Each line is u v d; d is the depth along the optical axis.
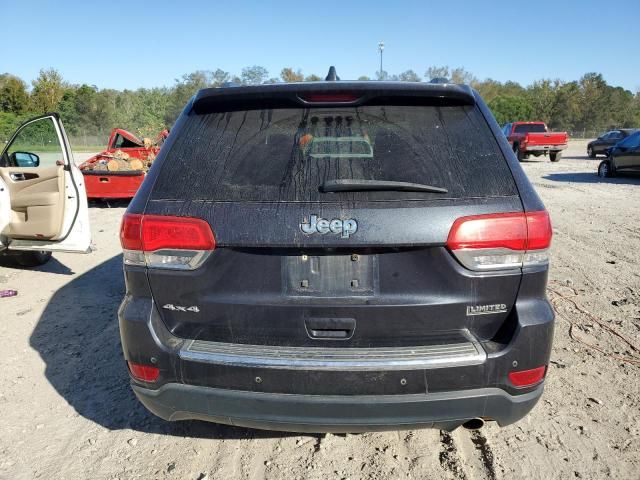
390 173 2.19
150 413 3.16
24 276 6.11
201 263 2.21
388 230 2.10
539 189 13.55
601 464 2.64
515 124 25.95
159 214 2.24
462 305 2.17
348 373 2.11
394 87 2.35
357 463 2.68
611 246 7.12
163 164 2.36
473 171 2.22
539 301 2.24
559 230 8.20
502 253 2.16
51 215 5.53
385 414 2.16
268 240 2.13
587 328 4.30
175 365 2.24
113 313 4.85
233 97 2.39
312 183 2.19
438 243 2.12
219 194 2.22
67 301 5.20
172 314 2.30
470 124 2.36
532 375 2.23
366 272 2.17
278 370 2.14
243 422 2.28
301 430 2.27
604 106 74.69
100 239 8.09
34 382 3.53
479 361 2.13
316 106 2.40
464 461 2.68
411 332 2.19
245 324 2.23
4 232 5.71
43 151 5.81
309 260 2.18
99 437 2.92
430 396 2.13
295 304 2.18
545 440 2.83
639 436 2.86
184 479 2.58
